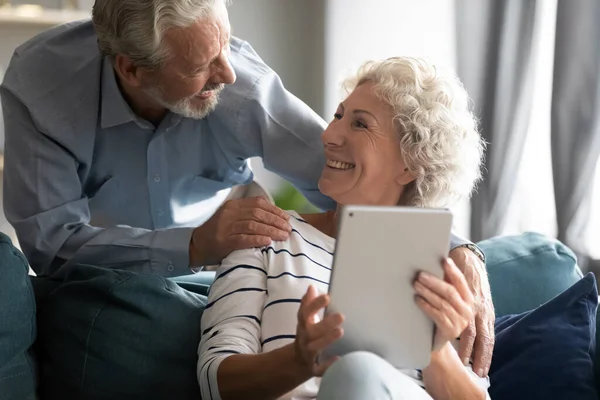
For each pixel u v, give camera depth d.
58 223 2.20
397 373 1.54
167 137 2.32
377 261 1.51
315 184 2.39
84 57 2.19
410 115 1.97
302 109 2.37
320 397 1.48
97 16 2.01
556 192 3.50
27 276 1.93
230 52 2.33
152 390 1.92
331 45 5.12
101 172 2.34
